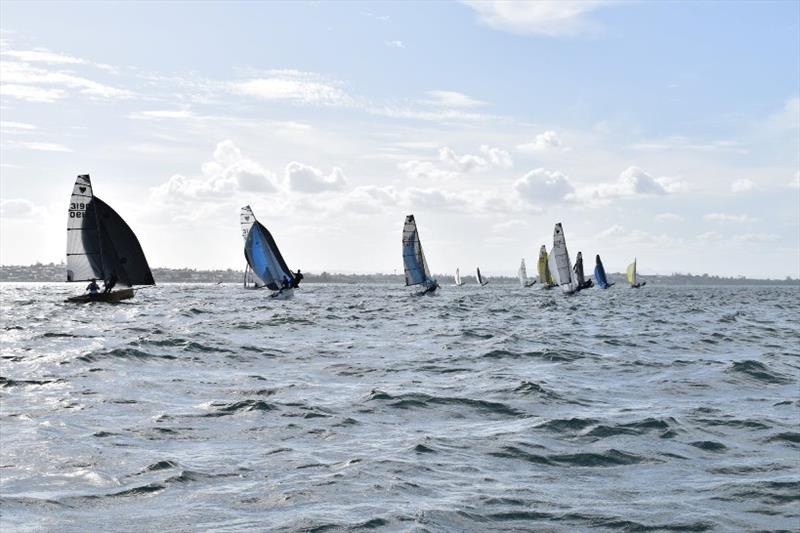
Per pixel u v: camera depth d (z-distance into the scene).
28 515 13.53
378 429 21.41
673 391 28.97
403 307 94.06
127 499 14.56
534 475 16.73
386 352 41.53
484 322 67.44
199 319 65.81
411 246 122.12
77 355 35.47
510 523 13.45
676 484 16.06
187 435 20.27
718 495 15.20
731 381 31.53
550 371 34.31
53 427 20.77
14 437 19.52
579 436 20.59
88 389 27.36
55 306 86.44
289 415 23.08
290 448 18.94
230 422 22.00
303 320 65.69
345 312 81.00
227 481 15.84
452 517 13.63
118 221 82.50
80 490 15.09
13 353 37.66
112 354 36.31
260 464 17.27
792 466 17.55
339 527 12.95
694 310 100.06
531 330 57.72
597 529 13.21
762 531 13.09
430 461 17.72
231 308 86.19
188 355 37.84
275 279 106.25
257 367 34.88
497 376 31.97
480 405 25.17
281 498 14.65
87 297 81.69
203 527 12.98
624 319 75.50
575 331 57.38
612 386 30.11
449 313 81.56
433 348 43.69
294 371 33.59
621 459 18.23
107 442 19.17
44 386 27.88
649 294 191.00
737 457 18.47
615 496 15.13
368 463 17.31
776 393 28.73
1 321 61.34
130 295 83.94
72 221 78.88
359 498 14.67
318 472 16.58
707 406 25.30
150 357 36.44
